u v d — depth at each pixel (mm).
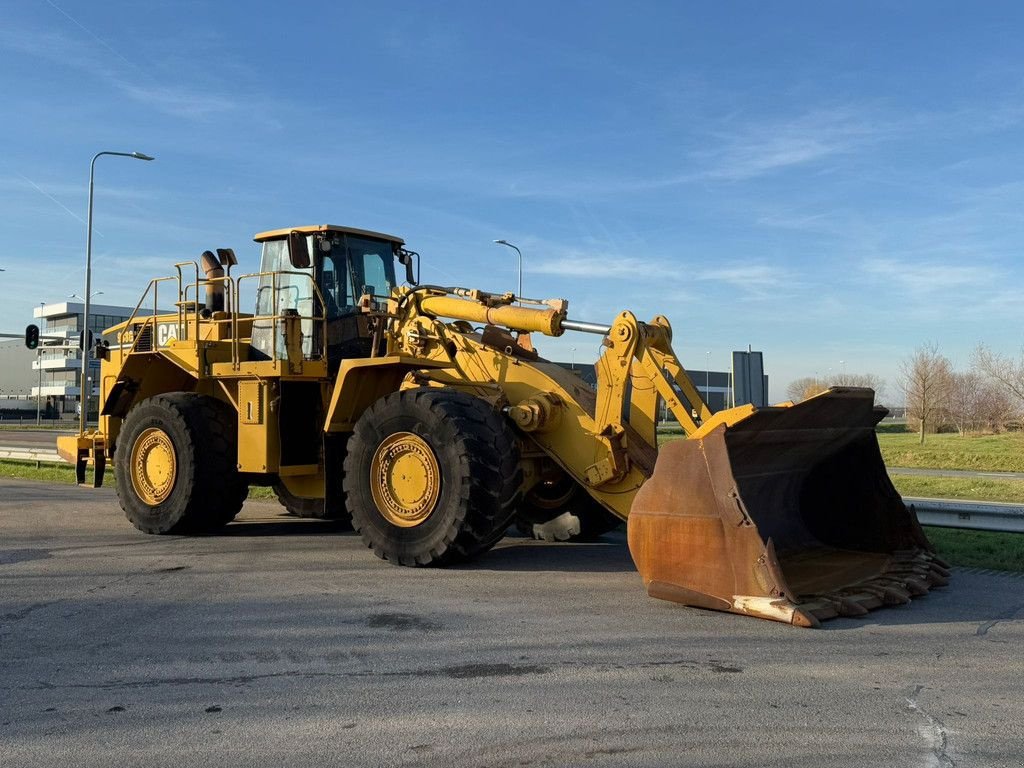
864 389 6086
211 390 9859
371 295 8758
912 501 8711
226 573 6926
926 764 3238
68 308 84375
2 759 3311
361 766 3244
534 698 3947
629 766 3229
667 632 5051
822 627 5148
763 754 3328
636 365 7266
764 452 5961
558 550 8102
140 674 4328
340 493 8281
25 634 5086
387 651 4695
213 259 10133
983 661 4508
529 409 7105
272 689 4090
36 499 12711
